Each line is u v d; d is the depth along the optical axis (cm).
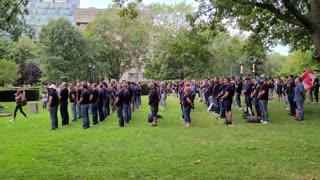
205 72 5344
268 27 2036
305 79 1816
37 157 996
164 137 1279
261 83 1691
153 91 1611
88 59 5538
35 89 4381
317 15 646
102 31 6106
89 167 877
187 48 1606
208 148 1063
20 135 1420
